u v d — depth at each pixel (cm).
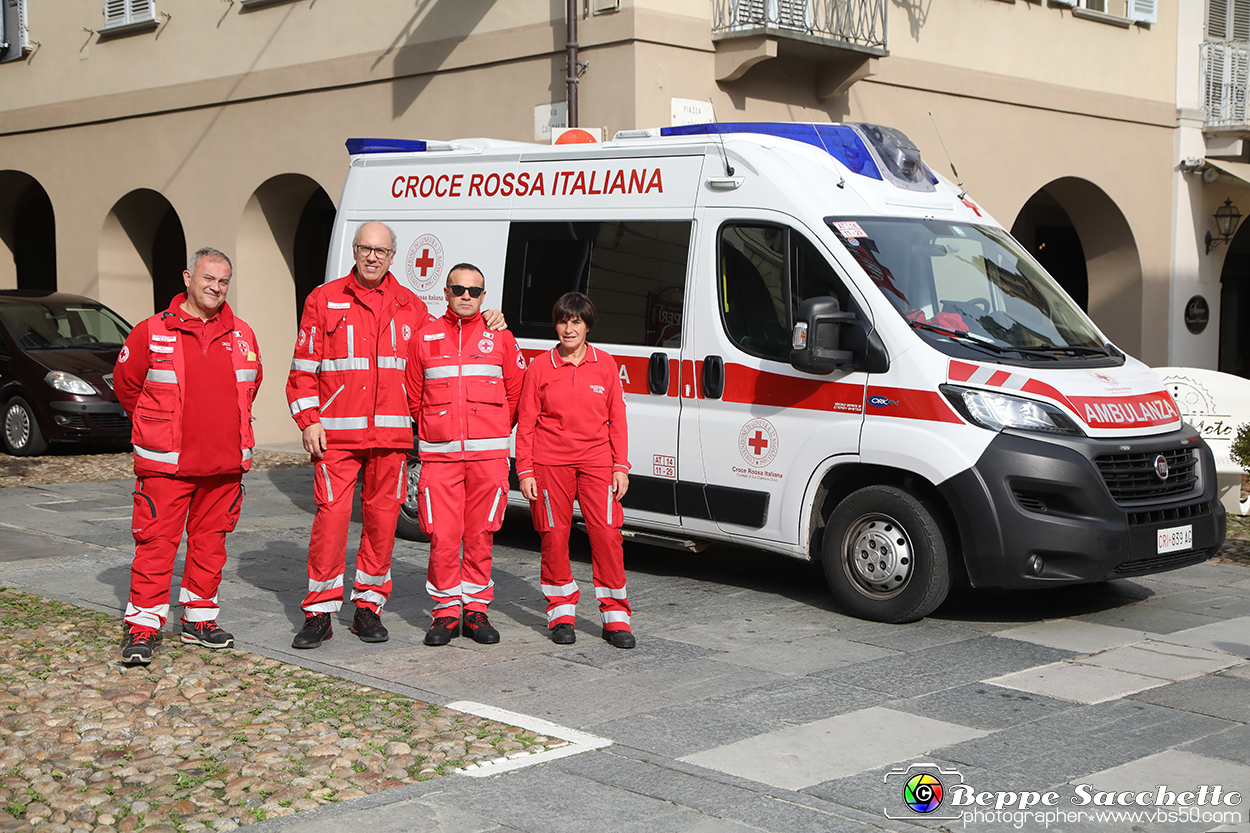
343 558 620
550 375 617
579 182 814
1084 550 634
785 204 716
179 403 576
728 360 730
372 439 608
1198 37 1652
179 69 1574
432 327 615
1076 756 467
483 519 624
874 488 670
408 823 399
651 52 1141
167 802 414
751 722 502
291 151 1459
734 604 719
